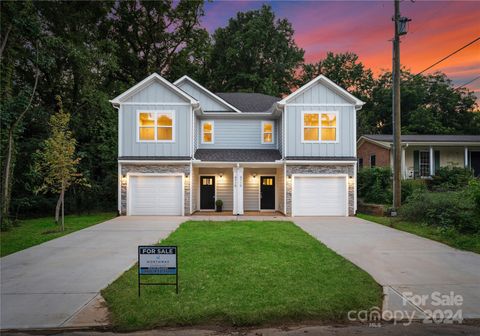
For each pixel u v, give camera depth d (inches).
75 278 239.6
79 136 821.2
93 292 210.1
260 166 682.8
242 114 722.2
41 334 157.8
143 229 467.2
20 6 567.8
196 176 725.9
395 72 568.1
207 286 209.8
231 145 738.8
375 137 960.3
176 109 642.8
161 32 1151.6
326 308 176.1
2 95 579.2
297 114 644.1
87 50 772.0
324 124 646.5
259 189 742.5
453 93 1494.8
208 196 740.0
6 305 189.2
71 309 183.0
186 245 338.6
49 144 502.3
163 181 641.0
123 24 1116.5
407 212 516.4
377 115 1632.6
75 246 355.9
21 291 212.4
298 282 216.7
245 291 199.9
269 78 1353.3
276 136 742.5
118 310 176.9
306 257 286.8
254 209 740.7
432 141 839.7
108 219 598.5
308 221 555.5
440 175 788.6
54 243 373.1
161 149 641.6
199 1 1108.5
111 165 821.9
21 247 352.8
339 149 644.7
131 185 641.6
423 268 259.4
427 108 1455.5
